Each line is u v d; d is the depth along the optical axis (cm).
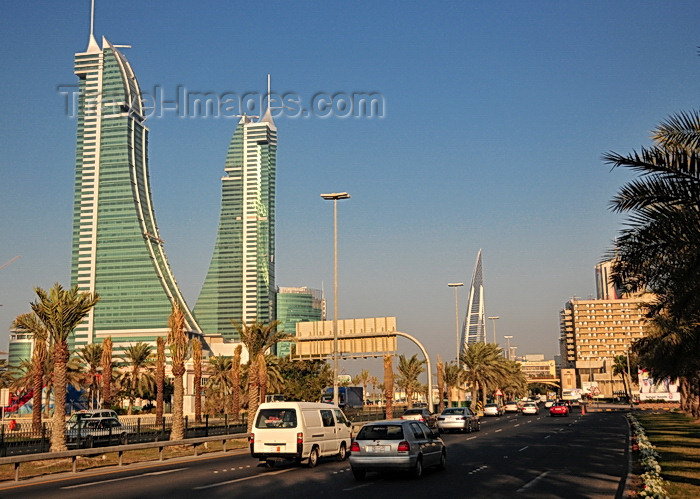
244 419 5025
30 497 1688
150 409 9256
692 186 1623
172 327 4091
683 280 1716
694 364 3562
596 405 12362
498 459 2566
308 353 5088
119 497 1642
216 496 1633
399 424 2002
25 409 8575
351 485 1836
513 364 13412
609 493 1628
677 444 3030
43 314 3009
